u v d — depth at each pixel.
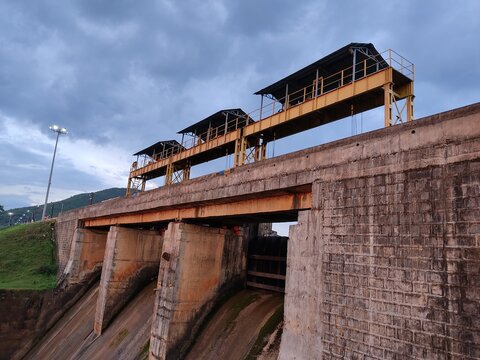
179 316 21.00
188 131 42.16
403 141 10.64
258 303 21.69
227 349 19.34
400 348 9.53
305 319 12.11
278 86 28.45
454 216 9.14
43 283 39.53
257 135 30.86
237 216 19.47
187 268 21.75
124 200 30.09
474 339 8.27
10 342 34.94
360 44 22.30
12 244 48.09
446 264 9.06
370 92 21.55
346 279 11.20
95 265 40.34
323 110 24.95
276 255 23.83
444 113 9.88
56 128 70.38
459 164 9.30
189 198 21.03
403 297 9.73
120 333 26.98
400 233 10.16
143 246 32.53
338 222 11.88
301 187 14.19
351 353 10.56
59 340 33.22
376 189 11.03
